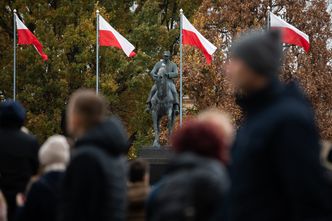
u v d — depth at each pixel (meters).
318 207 7.56
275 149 7.76
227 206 8.02
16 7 59.69
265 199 7.83
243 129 8.18
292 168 7.60
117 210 9.89
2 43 60.59
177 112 38.78
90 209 9.64
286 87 8.19
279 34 8.28
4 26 61.38
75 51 58.94
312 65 64.19
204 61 61.34
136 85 58.12
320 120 63.34
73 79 57.97
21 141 14.11
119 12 62.16
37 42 50.84
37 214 11.47
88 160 9.72
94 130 10.03
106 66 58.03
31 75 57.75
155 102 38.59
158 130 38.91
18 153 14.01
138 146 58.81
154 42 60.88
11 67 58.41
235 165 8.00
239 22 63.88
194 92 62.44
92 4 59.91
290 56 62.59
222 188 8.27
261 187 7.85
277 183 7.83
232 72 8.24
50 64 57.41
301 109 7.80
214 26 64.38
